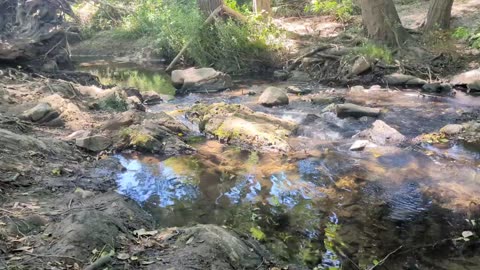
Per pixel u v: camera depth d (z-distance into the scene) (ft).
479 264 12.98
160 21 51.70
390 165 20.11
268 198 17.24
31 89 29.48
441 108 28.73
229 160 21.16
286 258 13.19
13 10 53.47
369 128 25.12
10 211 14.01
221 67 44.47
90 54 56.49
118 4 65.05
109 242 12.46
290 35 47.50
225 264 11.93
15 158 18.35
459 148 21.85
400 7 54.65
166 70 45.91
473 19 44.55
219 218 15.71
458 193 17.25
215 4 47.73
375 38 40.81
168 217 15.76
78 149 21.56
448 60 37.42
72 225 12.70
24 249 11.74
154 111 30.01
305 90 34.78
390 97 31.83
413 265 12.95
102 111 28.43
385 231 14.78
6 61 40.22
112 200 15.83
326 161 20.75
